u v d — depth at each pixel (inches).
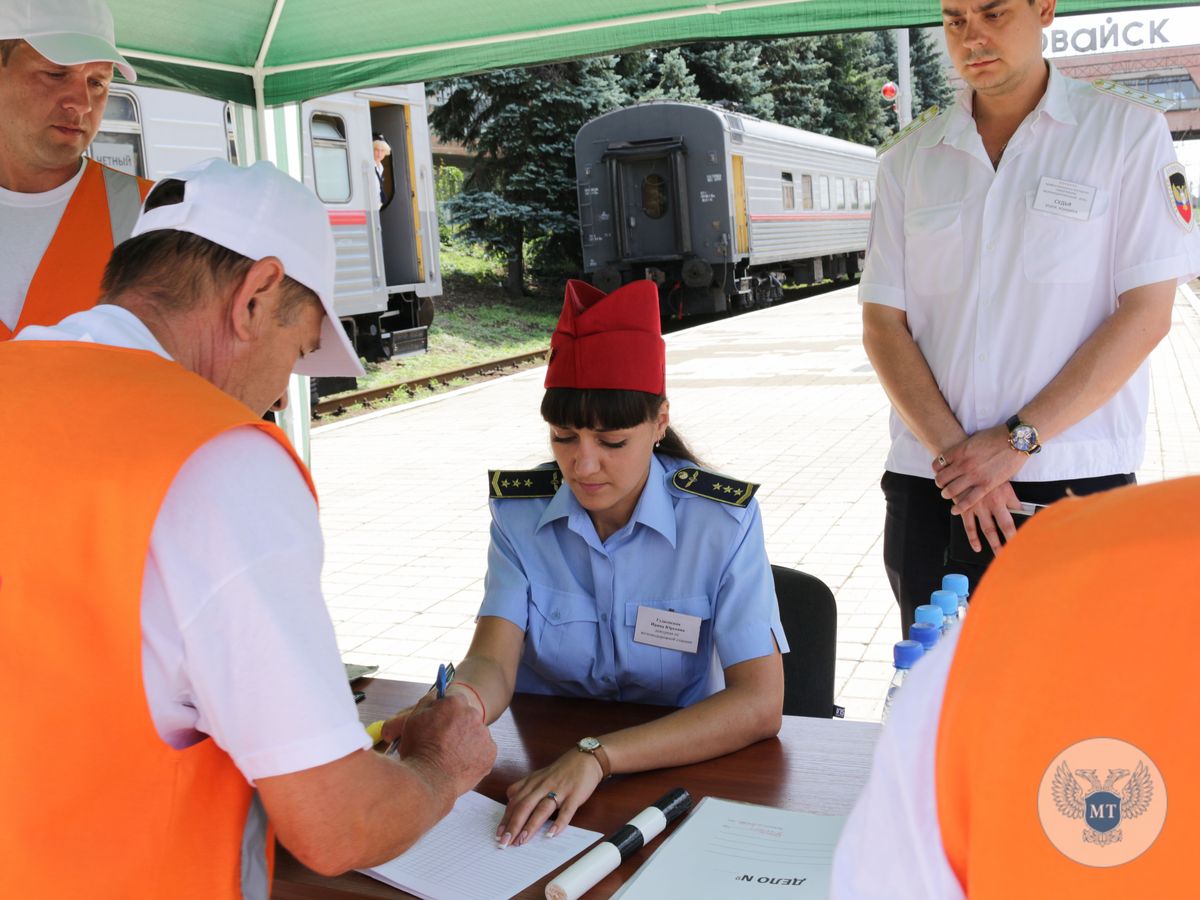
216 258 48.1
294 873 61.1
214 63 146.5
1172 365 432.8
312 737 42.3
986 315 103.8
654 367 77.4
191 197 48.4
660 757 70.4
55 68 92.4
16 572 41.0
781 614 93.4
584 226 728.3
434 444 377.4
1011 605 24.6
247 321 48.9
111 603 40.6
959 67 102.3
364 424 422.6
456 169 975.0
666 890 55.3
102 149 328.5
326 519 284.0
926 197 106.7
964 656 25.2
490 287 818.8
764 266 849.5
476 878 58.9
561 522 85.8
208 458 42.5
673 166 697.6
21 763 41.3
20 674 41.1
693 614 82.5
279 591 42.4
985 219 103.0
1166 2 118.5
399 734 71.9
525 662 87.4
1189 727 21.6
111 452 41.5
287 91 153.7
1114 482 103.2
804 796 66.4
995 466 99.3
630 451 77.9
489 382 524.1
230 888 44.9
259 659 41.8
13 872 41.7
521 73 778.8
